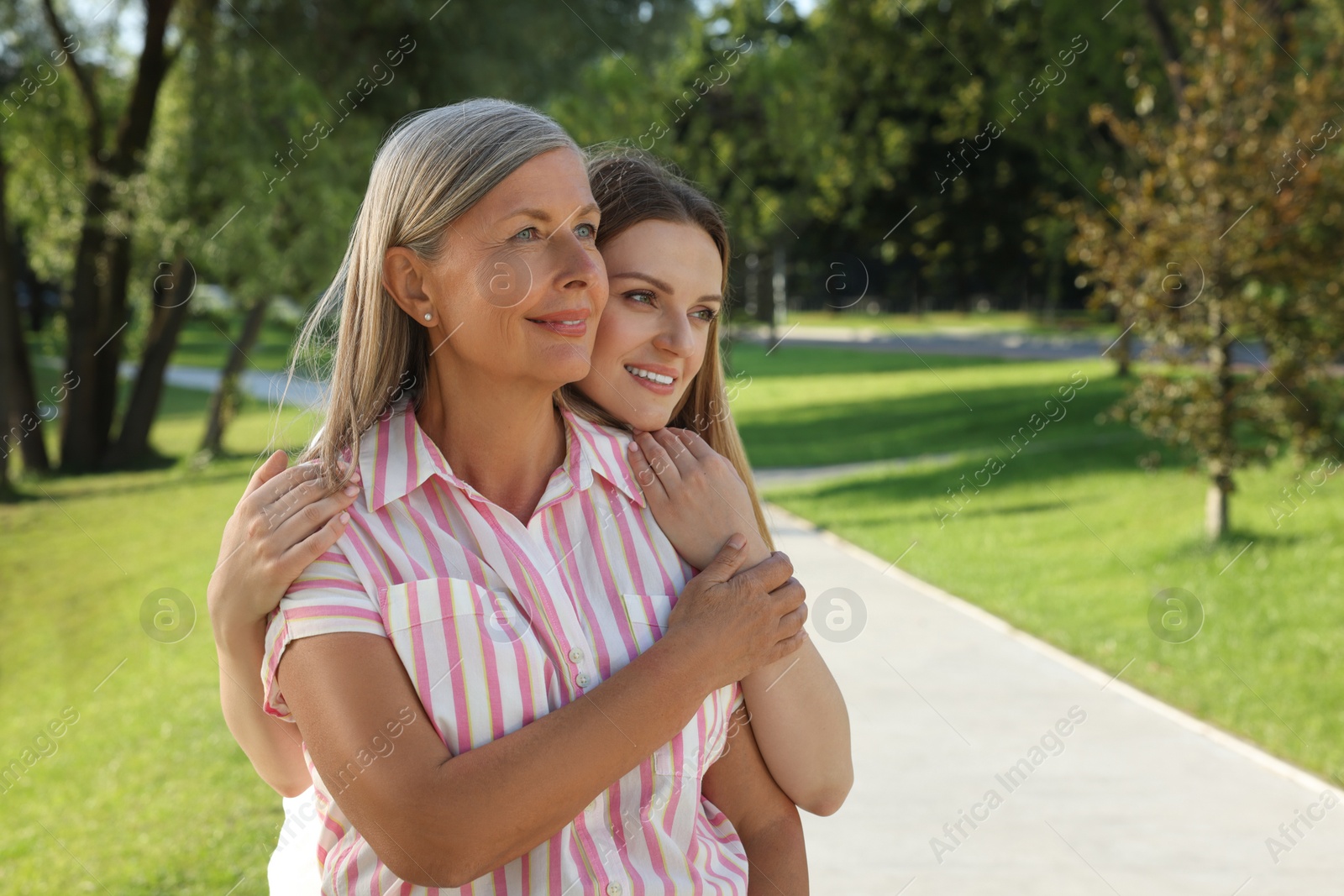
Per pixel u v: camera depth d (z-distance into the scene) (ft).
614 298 4.70
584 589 4.27
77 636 22.82
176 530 33.71
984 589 22.74
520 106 4.08
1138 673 17.58
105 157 46.42
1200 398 27.50
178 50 44.57
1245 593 22.30
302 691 3.87
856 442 47.65
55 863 12.16
